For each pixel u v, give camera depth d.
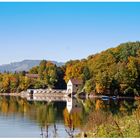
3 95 190.12
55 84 186.88
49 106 92.81
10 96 176.38
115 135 23.69
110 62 158.00
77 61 188.12
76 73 173.62
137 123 24.38
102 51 167.50
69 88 171.62
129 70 137.62
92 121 31.42
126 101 112.62
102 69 155.88
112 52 164.62
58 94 176.88
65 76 179.88
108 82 139.50
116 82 139.25
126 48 164.88
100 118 31.36
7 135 37.94
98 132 26.09
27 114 65.94
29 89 189.25
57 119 55.81
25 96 178.25
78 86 169.25
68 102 115.94
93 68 160.75
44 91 180.25
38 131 40.78
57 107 88.62
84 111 73.38
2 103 107.81
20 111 73.31
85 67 166.00
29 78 196.50
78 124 43.09
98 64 158.38
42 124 48.38
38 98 153.38
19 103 108.81
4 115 62.97
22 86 196.50
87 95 148.12
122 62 148.38
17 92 199.12
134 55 163.25
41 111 74.25
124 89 137.50
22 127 45.31
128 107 78.94
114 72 140.88
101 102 108.62
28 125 47.59
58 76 187.50
